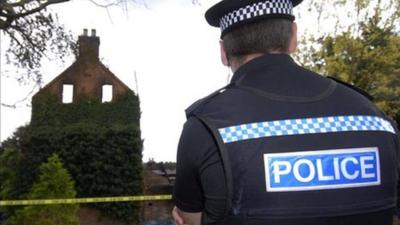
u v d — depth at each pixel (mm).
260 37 1566
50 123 22562
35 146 19797
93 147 19609
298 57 12617
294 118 1469
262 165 1406
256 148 1420
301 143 1432
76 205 13195
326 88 1564
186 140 1509
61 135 19797
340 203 1404
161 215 20734
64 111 23281
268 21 1565
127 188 19469
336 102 1526
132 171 19688
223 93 1562
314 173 1410
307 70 1623
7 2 12359
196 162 1468
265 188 1394
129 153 19797
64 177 13250
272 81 1541
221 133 1451
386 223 1479
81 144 19594
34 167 19500
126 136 19875
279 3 1580
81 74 24688
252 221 1386
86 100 23938
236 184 1404
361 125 1499
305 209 1384
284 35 1580
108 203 19250
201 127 1490
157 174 22469
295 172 1405
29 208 12633
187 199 1524
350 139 1463
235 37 1601
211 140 1457
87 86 24609
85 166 19484
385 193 1476
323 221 1388
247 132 1443
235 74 1613
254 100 1504
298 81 1553
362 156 1457
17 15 12836
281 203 1385
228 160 1417
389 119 1635
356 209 1411
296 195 1393
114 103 24328
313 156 1423
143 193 20141
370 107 1581
